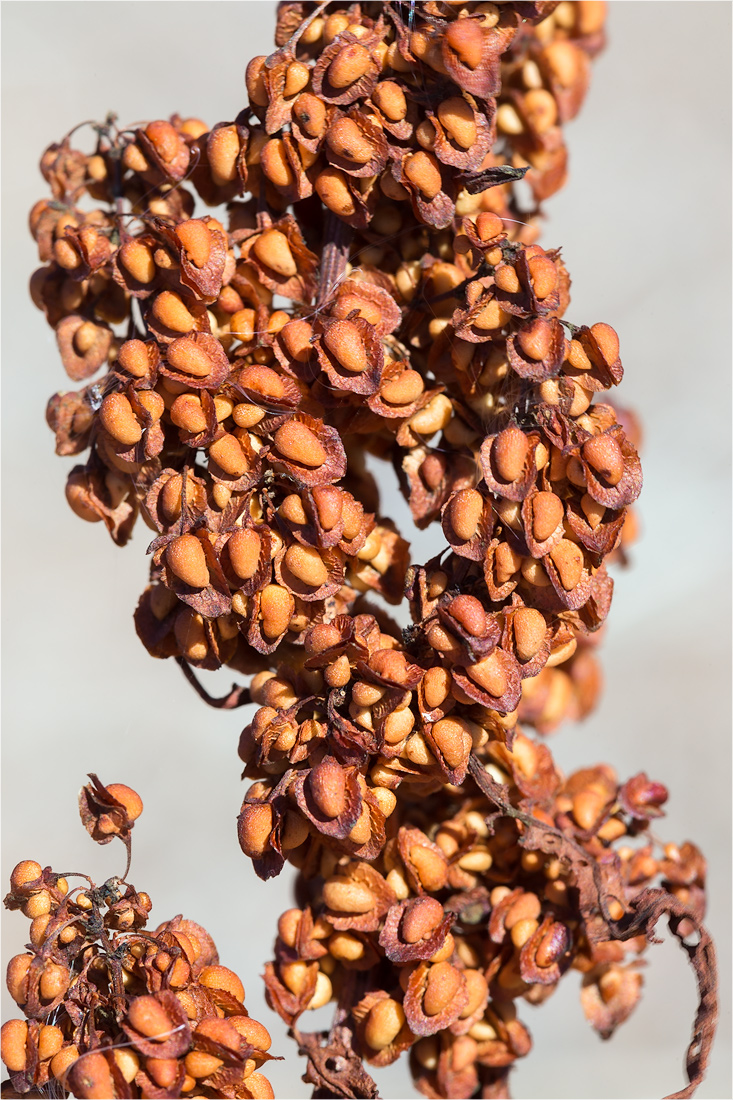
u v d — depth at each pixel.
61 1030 0.21
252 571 0.21
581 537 0.21
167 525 0.21
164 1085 0.20
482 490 0.21
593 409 0.21
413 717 0.21
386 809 0.21
